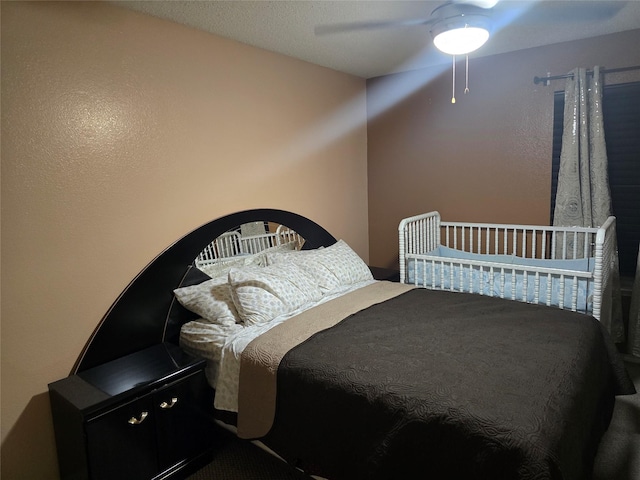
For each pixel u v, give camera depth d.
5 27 1.75
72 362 2.05
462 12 2.13
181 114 2.45
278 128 3.09
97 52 2.06
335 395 1.70
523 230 3.30
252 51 2.85
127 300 2.23
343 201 3.83
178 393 2.03
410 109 3.78
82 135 2.03
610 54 2.89
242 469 2.15
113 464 1.81
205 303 2.37
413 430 1.49
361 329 2.18
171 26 2.36
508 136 3.35
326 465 1.73
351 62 3.35
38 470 1.96
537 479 1.24
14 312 1.86
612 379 2.29
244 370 2.01
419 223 3.45
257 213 2.94
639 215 3.07
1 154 1.78
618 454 2.11
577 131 2.98
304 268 2.80
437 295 2.76
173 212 2.45
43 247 1.93
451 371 1.71
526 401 1.49
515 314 2.35
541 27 2.68
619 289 3.05
